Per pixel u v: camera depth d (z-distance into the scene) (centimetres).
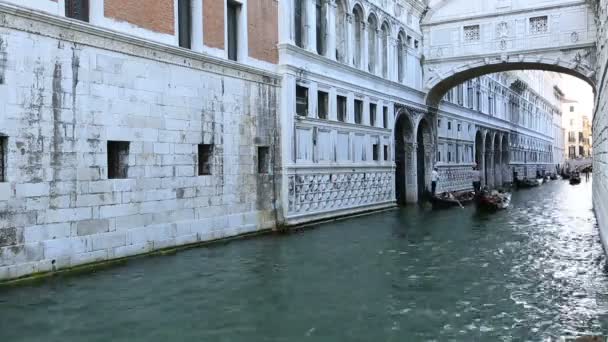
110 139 1262
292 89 1948
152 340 779
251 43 1786
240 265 1290
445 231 1930
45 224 1114
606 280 1171
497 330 841
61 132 1148
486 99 4644
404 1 2967
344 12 2352
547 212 2658
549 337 809
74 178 1176
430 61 3225
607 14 1427
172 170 1442
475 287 1109
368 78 2555
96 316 878
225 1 1658
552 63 2912
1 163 1045
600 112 2003
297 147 1983
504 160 5381
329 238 1741
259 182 1805
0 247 1030
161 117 1408
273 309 937
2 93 1036
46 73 1116
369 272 1236
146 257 1349
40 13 1088
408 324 866
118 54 1284
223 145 1638
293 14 1986
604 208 1572
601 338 713
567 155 11831
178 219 1463
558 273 1241
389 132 2789
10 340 764
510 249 1559
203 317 885
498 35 3036
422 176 3341
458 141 3912
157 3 1398
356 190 2430
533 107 6756
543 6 2909
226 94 1653
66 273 1148
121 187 1290
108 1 1259
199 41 1549
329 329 837
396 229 1977
